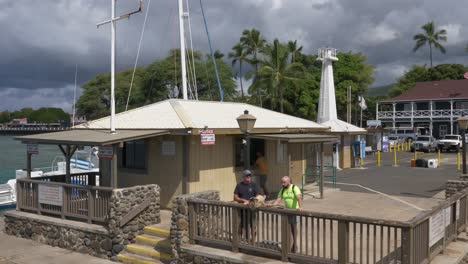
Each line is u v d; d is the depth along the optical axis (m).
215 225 9.39
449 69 73.62
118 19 12.69
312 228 7.98
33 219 12.88
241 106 18.05
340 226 7.61
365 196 16.88
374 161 34.50
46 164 44.00
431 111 56.94
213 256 8.96
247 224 8.90
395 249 7.12
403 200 15.95
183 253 9.54
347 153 29.19
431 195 17.17
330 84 31.61
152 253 10.52
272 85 49.25
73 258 11.26
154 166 13.78
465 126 15.83
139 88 58.16
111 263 10.80
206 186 13.73
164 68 54.75
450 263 8.06
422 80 75.38
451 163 32.22
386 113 60.91
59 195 12.70
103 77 63.69
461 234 9.97
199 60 56.25
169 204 13.44
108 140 11.14
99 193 11.67
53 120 171.75
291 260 8.27
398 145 48.53
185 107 14.87
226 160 14.52
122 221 10.98
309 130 18.28
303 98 53.31
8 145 95.50
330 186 19.77
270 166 16.73
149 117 14.21
